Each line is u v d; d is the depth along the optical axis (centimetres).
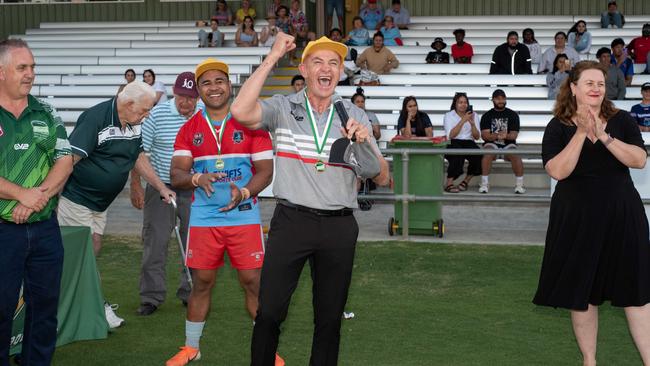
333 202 440
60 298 575
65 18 2044
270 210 1138
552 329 636
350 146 432
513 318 664
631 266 473
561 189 486
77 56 1755
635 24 1847
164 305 700
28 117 461
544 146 495
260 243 535
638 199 480
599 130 460
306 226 441
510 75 1534
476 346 595
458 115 1279
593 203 474
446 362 559
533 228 1038
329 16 2033
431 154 960
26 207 451
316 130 440
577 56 1570
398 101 1470
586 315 502
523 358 570
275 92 1644
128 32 1869
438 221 971
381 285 766
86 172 587
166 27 1950
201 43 1770
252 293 544
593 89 475
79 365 552
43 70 1723
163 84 1498
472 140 1259
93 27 1967
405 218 961
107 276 804
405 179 952
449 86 1536
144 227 670
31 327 482
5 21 2061
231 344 598
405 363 557
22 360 485
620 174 478
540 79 1524
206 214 529
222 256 538
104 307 618
